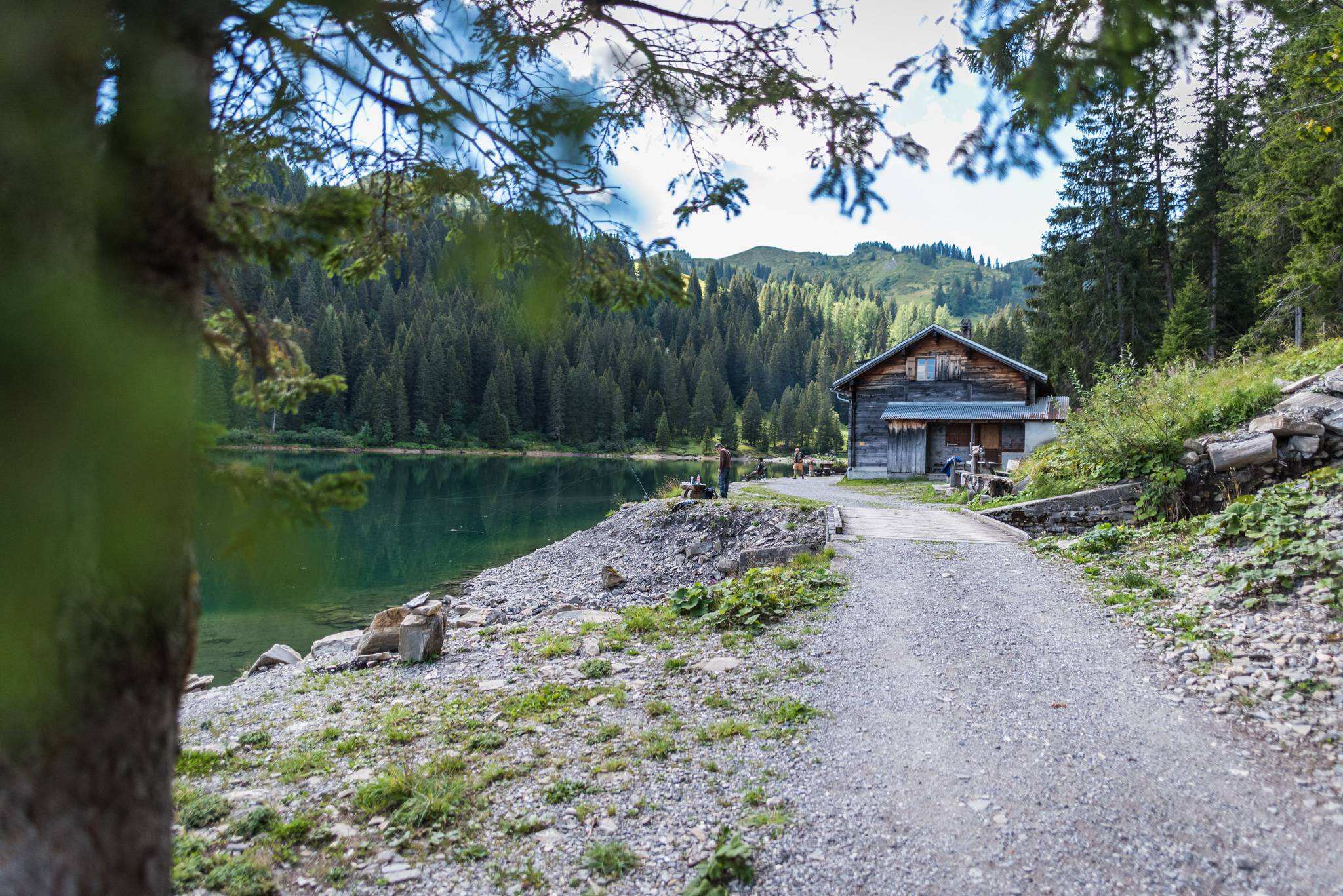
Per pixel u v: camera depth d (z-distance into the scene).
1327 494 8.73
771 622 8.13
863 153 3.39
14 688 1.37
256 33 2.20
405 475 49.75
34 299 1.22
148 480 1.51
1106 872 3.47
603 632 8.59
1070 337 35.47
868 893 3.40
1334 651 5.69
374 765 5.14
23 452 1.23
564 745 5.26
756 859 3.69
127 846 1.69
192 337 1.85
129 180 1.65
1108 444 13.98
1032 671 6.22
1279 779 4.25
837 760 4.74
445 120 2.65
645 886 3.54
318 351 74.44
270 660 9.14
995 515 14.30
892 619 7.88
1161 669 6.08
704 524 16.70
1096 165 34.09
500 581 16.08
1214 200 32.06
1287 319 24.67
